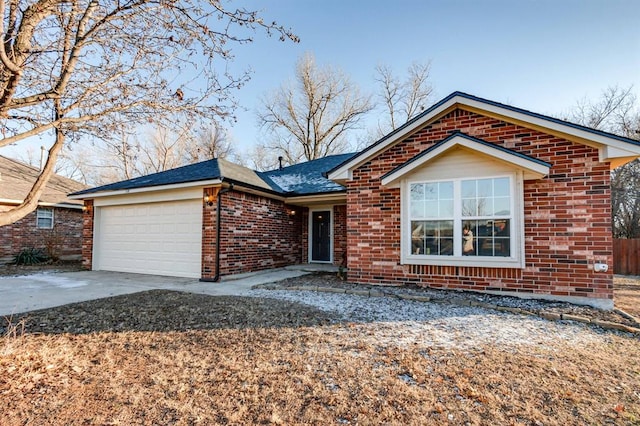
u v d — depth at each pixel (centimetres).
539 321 540
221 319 546
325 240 1379
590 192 640
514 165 676
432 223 766
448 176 750
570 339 459
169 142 2483
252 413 277
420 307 621
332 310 600
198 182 980
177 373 351
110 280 1006
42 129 366
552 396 303
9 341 425
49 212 1711
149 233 1149
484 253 714
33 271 1233
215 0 407
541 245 670
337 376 342
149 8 399
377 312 586
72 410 281
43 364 370
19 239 1587
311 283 875
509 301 646
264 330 489
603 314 564
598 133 621
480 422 263
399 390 313
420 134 805
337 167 873
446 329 494
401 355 395
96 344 437
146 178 1254
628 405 289
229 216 1023
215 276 961
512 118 712
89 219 1289
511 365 368
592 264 630
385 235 819
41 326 514
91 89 405
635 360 388
